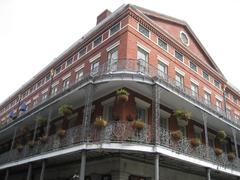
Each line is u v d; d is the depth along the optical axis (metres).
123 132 13.02
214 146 21.75
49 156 15.08
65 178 17.58
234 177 19.81
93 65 20.00
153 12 20.72
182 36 23.56
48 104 17.88
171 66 20.23
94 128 13.78
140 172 15.05
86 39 21.84
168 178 16.69
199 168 16.72
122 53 17.17
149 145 12.86
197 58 23.42
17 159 18.41
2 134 25.53
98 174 15.09
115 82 14.84
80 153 13.73
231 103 28.20
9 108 36.09
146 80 14.40
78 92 15.77
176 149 14.04
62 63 25.16
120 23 18.67
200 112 18.06
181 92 15.70
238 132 21.14
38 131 22.30
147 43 18.75
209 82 24.75
